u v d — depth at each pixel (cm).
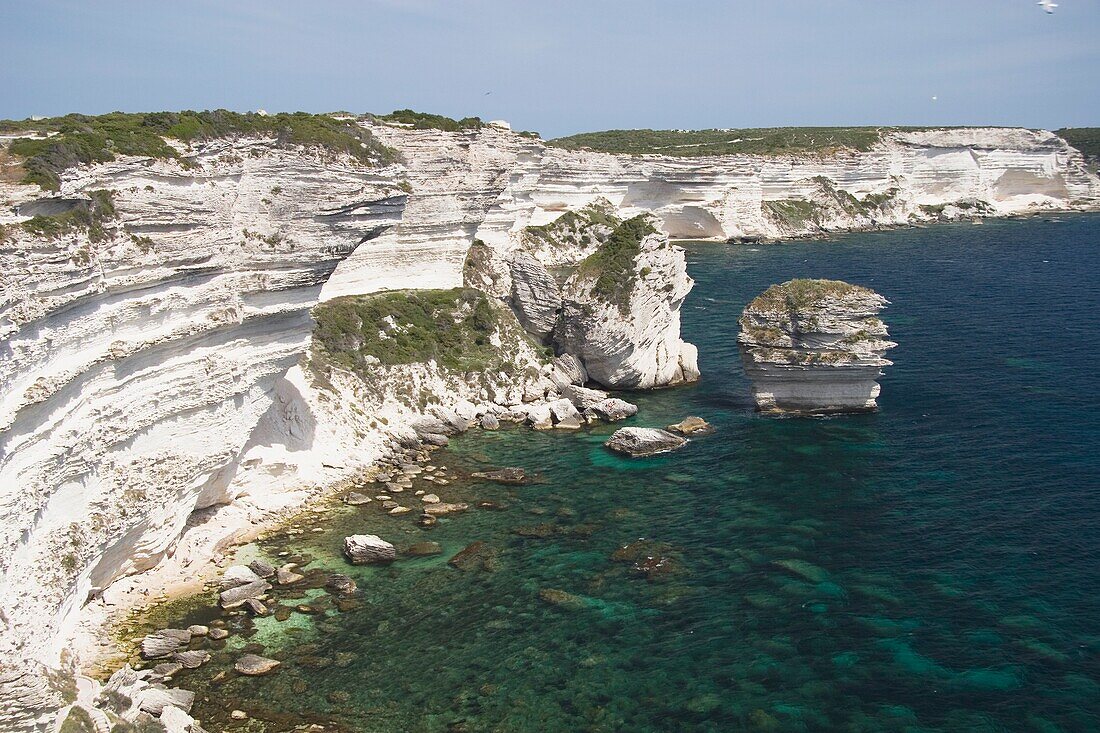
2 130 2888
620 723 2497
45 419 2442
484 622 3016
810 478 4234
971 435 4712
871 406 5244
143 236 2962
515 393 5703
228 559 3484
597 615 3055
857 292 5206
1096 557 3344
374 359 5241
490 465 4584
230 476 3778
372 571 3391
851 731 2455
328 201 3838
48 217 2495
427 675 2714
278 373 3859
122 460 2952
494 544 3619
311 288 3875
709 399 5712
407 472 4462
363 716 2512
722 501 4006
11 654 2108
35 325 2370
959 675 2686
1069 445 4481
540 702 2584
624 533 3700
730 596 3166
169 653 2784
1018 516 3712
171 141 3222
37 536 2461
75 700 2131
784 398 5334
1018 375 5788
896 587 3194
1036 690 2605
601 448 4819
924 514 3778
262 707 2542
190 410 3294
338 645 2870
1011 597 3098
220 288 3369
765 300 5338
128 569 3148
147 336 2997
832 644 2859
